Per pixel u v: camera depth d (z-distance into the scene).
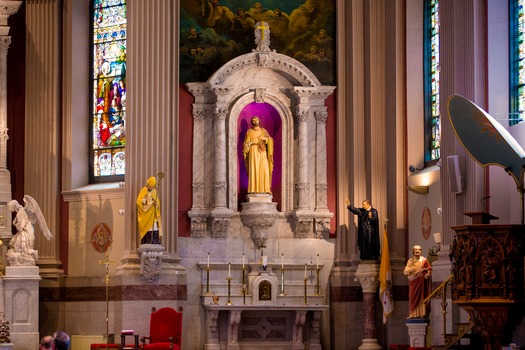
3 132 27.66
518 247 18.77
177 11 26.81
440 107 23.00
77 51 28.64
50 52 28.22
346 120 27.11
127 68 26.58
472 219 20.03
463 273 19.17
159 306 25.61
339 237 26.88
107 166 28.36
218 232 26.58
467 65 22.06
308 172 27.09
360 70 26.97
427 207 25.17
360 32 27.06
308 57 27.41
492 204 21.61
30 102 28.19
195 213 26.45
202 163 26.77
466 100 19.55
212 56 27.12
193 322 26.25
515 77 21.88
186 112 26.86
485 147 20.03
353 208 26.08
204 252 26.53
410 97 26.17
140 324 25.45
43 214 27.91
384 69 26.73
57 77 28.25
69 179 28.12
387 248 25.48
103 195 27.39
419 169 25.95
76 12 28.67
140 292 25.55
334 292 26.58
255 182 26.75
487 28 21.91
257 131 26.91
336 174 27.16
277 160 27.34
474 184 21.72
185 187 26.67
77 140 28.45
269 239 26.88
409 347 22.98
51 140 28.05
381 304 25.98
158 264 25.41
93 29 28.84
